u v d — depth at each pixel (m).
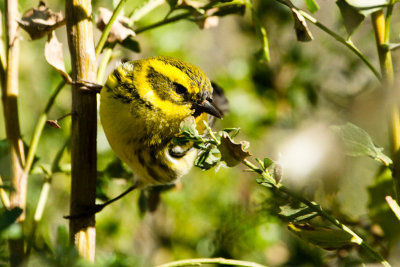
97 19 2.00
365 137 1.96
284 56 2.10
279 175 1.95
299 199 1.96
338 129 1.97
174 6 2.01
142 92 2.02
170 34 2.11
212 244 2.03
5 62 1.99
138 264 1.95
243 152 1.95
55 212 2.08
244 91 2.10
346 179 2.01
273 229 2.04
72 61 1.98
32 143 1.99
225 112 2.06
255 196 2.02
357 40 2.10
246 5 2.01
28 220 2.04
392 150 1.97
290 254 2.02
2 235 1.93
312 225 1.96
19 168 1.99
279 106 2.09
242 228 2.02
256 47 2.11
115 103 2.01
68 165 2.01
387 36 1.97
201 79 2.03
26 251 1.98
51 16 1.98
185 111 2.02
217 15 2.02
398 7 2.07
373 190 1.99
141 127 2.02
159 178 2.03
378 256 1.95
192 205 2.07
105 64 1.99
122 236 2.07
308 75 2.09
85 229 1.98
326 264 2.01
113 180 2.03
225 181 2.08
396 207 1.96
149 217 2.08
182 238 2.07
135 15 2.01
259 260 2.03
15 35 1.99
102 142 2.06
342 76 2.10
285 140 2.07
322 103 2.09
